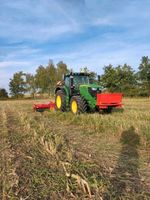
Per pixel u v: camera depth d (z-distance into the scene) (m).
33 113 20.25
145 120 14.14
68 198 5.33
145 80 58.16
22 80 72.19
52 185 5.86
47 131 11.23
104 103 16.44
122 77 57.50
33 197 5.37
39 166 6.93
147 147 9.55
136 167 7.29
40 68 65.94
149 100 38.81
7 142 9.63
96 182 5.74
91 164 7.11
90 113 17.11
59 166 6.90
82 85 17.33
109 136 11.31
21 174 6.45
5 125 13.80
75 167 6.66
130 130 11.35
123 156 8.34
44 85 64.88
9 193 5.43
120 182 6.20
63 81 19.53
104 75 58.06
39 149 8.46
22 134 11.10
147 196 5.57
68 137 11.03
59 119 16.25
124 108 22.44
